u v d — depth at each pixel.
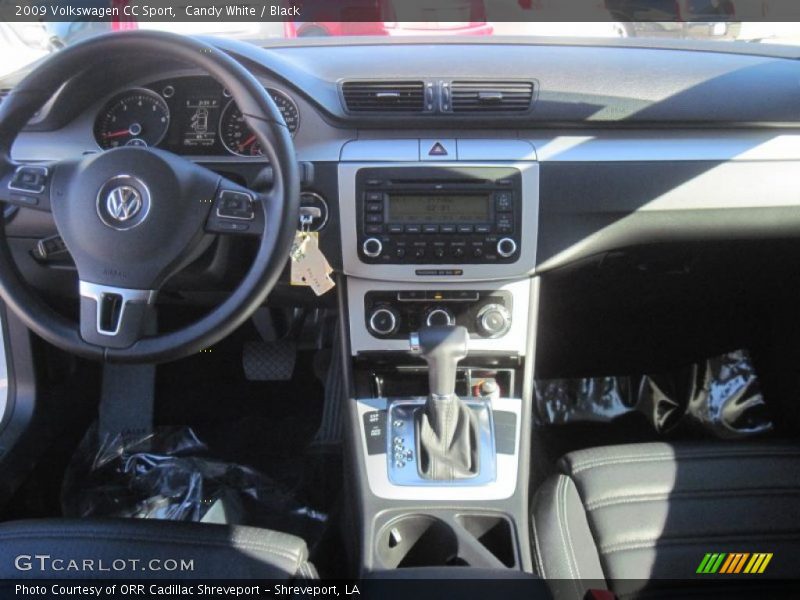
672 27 2.96
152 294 1.28
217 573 1.29
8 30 3.35
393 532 1.49
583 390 2.47
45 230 1.70
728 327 2.27
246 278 1.28
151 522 1.39
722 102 1.61
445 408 1.52
